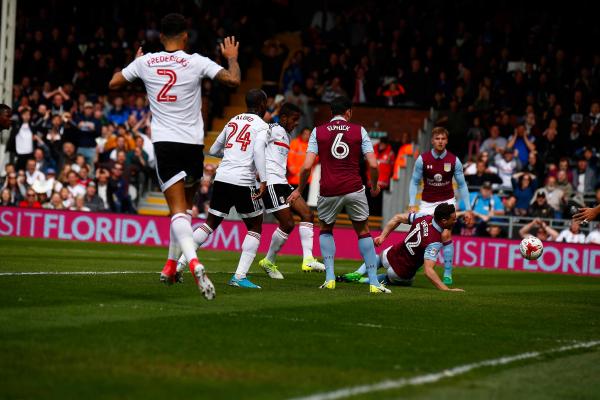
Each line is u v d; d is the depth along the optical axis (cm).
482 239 5312
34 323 1923
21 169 6462
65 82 7606
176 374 1531
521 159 6228
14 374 1472
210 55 7562
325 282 3022
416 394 1493
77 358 1606
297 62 7438
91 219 5903
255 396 1409
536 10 7444
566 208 5662
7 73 6456
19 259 3784
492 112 6562
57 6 8025
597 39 7088
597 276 4991
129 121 6731
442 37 7125
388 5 7588
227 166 2889
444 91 6881
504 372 1728
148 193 6806
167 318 2080
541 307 2822
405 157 6259
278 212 3325
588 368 1825
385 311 2452
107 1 8075
